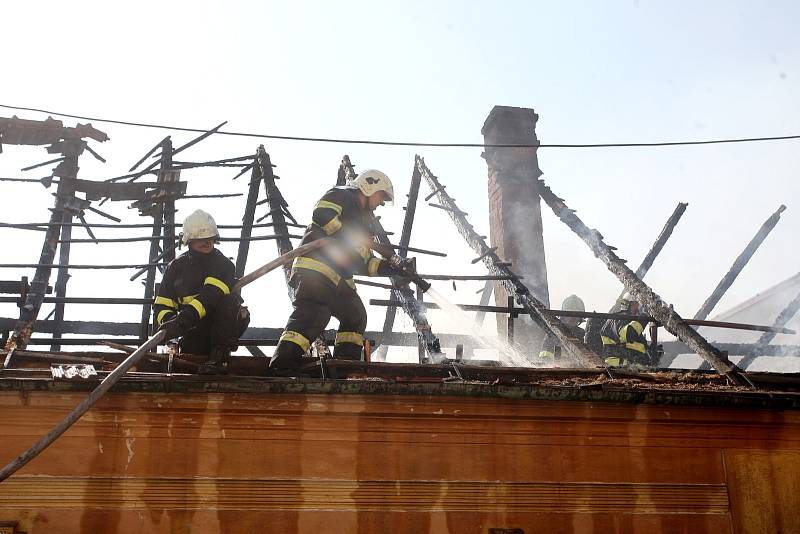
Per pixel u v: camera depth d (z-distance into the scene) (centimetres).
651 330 1054
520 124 1527
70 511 512
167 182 1238
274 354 627
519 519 559
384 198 688
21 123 1213
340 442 551
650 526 575
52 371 536
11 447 517
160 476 525
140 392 528
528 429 575
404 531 543
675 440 595
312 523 534
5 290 891
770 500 593
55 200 1141
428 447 560
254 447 540
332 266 650
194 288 619
